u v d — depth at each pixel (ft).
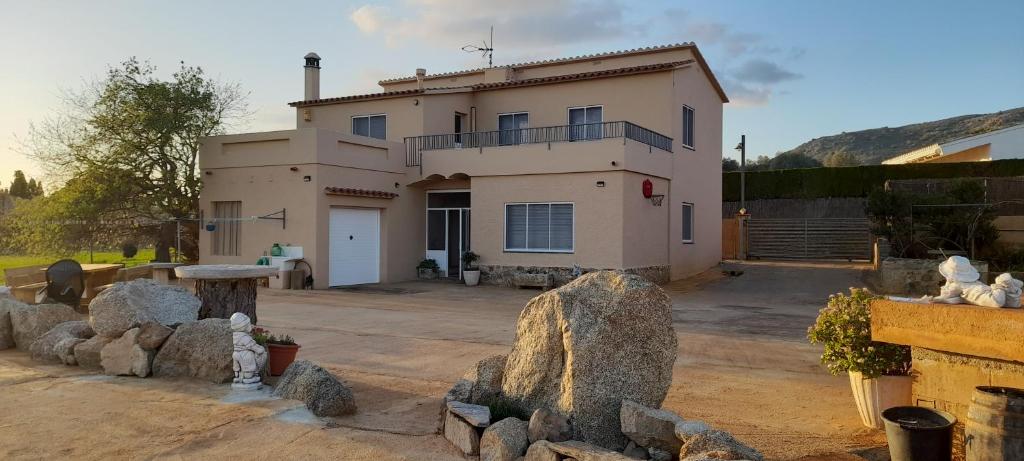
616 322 17.66
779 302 56.03
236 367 23.59
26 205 71.31
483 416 17.54
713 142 85.46
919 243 63.05
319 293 57.16
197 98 68.80
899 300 18.94
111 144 67.15
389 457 17.25
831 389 25.11
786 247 96.99
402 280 70.18
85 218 66.49
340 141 63.10
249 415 20.49
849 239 94.17
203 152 66.90
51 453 17.35
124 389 23.57
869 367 19.34
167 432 18.99
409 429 19.57
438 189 72.59
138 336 25.70
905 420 16.20
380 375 26.58
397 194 69.82
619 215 61.21
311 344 33.19
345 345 33.01
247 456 17.26
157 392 23.15
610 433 17.06
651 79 69.62
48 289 40.98
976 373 17.12
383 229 68.49
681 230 74.28
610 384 17.26
